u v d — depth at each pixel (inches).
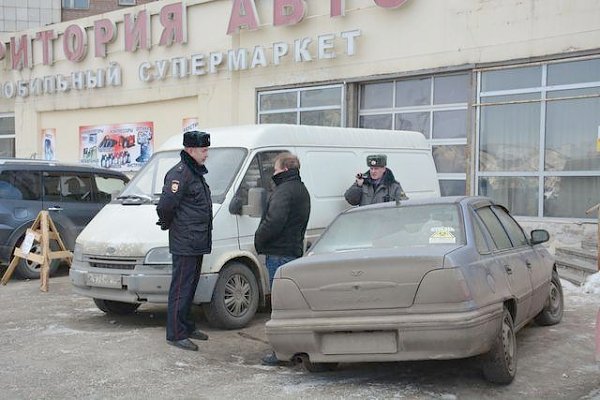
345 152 352.5
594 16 443.8
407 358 196.7
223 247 285.6
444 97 522.6
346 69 559.8
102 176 468.8
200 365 236.1
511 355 215.0
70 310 329.7
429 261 196.9
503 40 482.0
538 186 476.1
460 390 207.6
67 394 204.5
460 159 515.8
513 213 486.6
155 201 302.8
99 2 1075.9
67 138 783.1
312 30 578.6
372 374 225.6
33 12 1015.6
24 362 235.0
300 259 221.0
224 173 301.9
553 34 460.4
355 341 202.8
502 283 216.4
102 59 738.2
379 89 557.0
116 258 283.6
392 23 534.0
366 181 329.4
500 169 492.7
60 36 774.5
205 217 257.4
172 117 690.8
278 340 211.2
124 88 721.6
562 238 461.7
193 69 653.9
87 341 262.5
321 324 204.4
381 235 229.8
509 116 487.2
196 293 275.3
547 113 469.7
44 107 796.6
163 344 258.5
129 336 271.1
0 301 352.2
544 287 267.9
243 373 228.2
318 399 198.4
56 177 439.8
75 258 302.0
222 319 283.3
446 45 508.1
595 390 208.2
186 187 252.2
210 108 652.7
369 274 201.5
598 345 194.9
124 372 224.8
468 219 227.3
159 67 681.0
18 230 412.8
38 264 425.1
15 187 419.2
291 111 599.2
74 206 443.2
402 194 324.5
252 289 296.0
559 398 201.3
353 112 562.3
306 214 261.3
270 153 315.3
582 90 454.3
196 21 657.6
